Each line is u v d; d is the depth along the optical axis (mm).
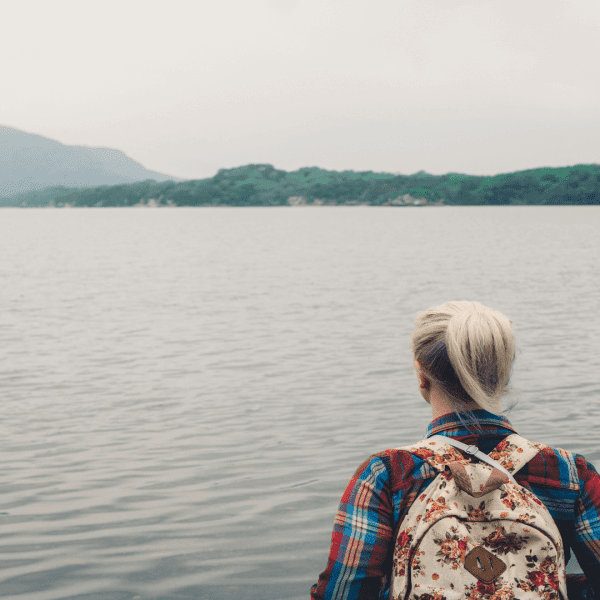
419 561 1536
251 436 7152
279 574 4234
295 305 18453
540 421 7531
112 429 7469
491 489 1538
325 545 4625
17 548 4637
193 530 4891
